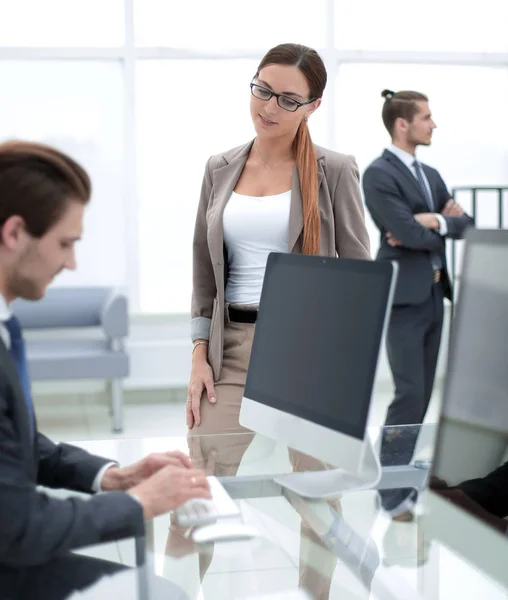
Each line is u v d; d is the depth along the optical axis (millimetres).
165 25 5996
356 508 1588
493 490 1337
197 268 2516
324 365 1655
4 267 1287
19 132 5875
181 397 6008
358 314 1592
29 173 1241
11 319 1328
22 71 5832
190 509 1531
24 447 1260
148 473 1617
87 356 5039
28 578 1306
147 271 6129
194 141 6094
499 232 1369
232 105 6102
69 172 1276
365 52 6188
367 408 1530
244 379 2318
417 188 3996
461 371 1445
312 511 1564
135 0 5914
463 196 6430
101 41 5914
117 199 6051
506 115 6438
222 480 1716
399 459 1854
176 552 1393
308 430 1674
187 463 1663
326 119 6230
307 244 2320
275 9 6109
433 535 1460
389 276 1534
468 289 1445
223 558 1381
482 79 6387
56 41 5867
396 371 3947
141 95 6000
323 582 1308
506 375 1317
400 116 3994
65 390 5871
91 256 6059
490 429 1346
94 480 1621
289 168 2387
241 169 2422
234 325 2371
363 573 1350
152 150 6055
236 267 2385
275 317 1842
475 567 1357
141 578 1323
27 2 5793
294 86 2252
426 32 6309
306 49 2297
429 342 4004
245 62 6086
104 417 5445
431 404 5395
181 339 6051
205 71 6047
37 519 1249
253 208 2350
